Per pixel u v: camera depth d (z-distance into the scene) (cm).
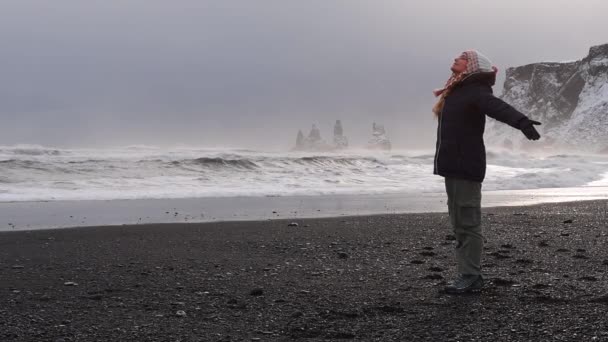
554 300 471
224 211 1410
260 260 707
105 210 1419
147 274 620
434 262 682
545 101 17775
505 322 410
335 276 600
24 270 648
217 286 555
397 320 424
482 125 519
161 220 1219
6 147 2983
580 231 959
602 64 15100
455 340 373
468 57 523
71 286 561
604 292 498
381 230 1011
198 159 2689
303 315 444
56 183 2012
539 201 1697
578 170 3078
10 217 1258
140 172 2403
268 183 2298
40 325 423
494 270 611
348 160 3225
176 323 427
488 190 2272
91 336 396
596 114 14038
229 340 386
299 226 1077
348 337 387
